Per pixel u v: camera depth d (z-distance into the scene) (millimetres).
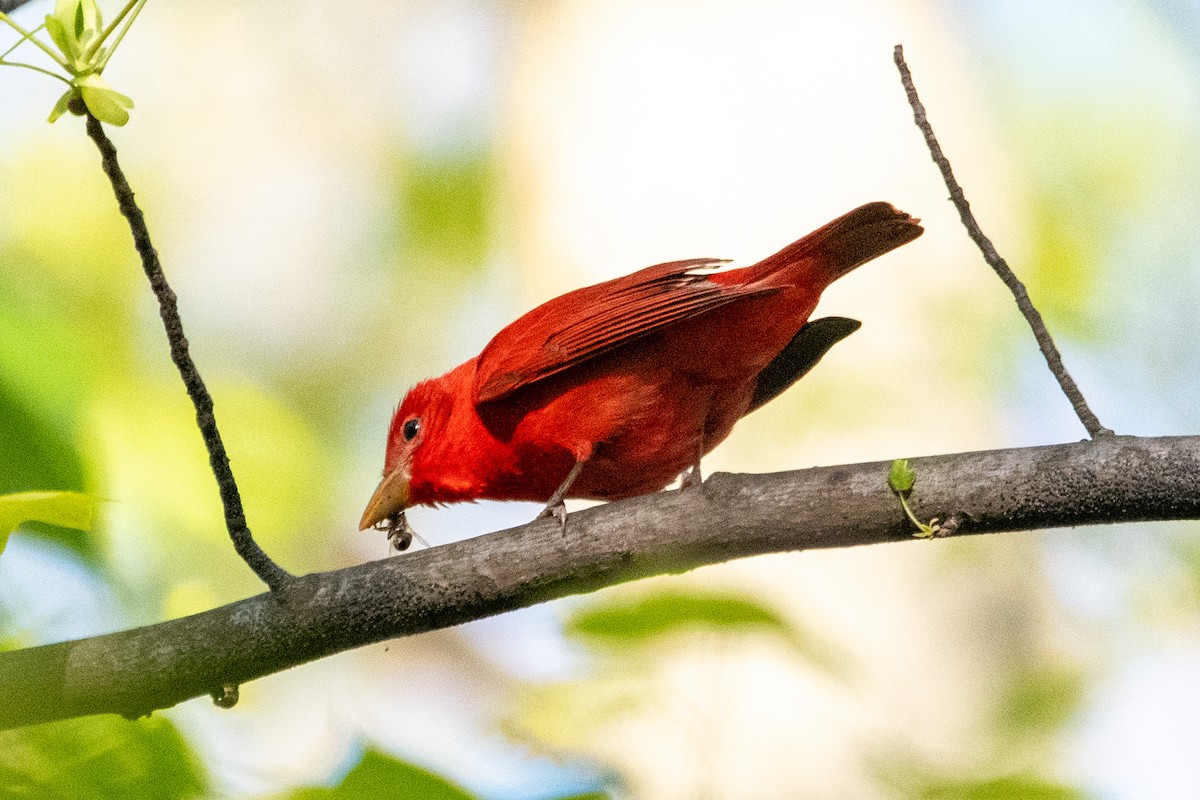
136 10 4973
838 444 12562
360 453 19531
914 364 13117
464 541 6738
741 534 6500
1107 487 6055
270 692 14414
